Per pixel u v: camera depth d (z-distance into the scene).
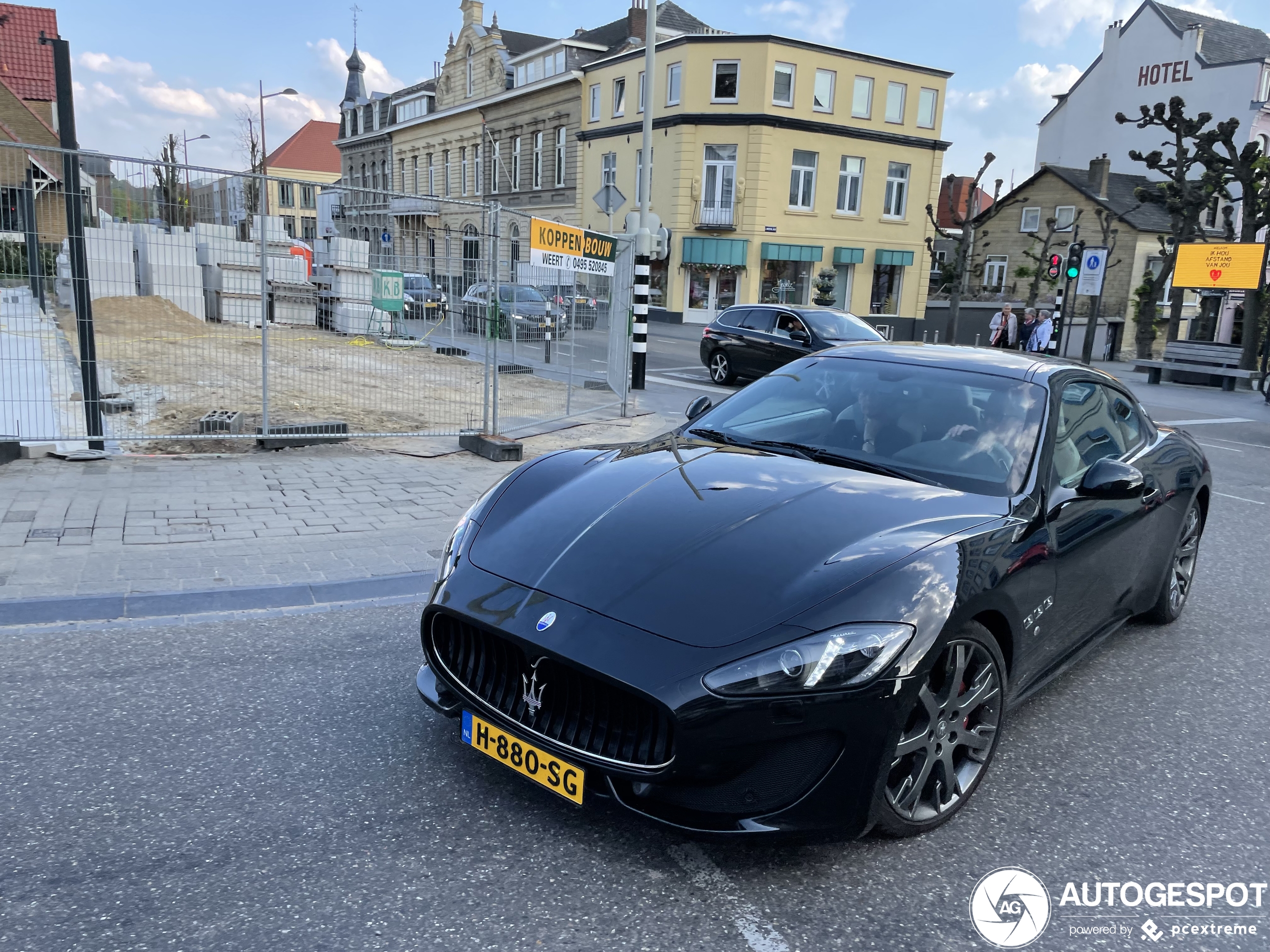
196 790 2.76
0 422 6.66
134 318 6.99
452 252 8.80
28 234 6.46
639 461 3.33
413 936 2.16
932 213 34.34
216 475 6.61
